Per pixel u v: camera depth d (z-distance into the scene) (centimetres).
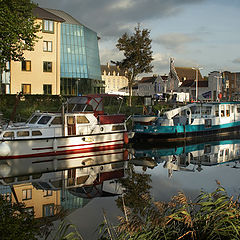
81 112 1961
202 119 2709
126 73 4612
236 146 2323
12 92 4338
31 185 1179
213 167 1556
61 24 4934
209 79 7544
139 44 4266
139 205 851
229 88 7569
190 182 1229
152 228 575
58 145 1750
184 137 2541
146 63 4328
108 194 1057
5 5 2056
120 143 2072
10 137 1614
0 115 2745
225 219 539
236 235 511
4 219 816
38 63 4519
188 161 1723
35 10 4581
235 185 1181
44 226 770
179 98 5344
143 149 2127
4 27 2036
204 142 2527
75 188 1138
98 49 5666
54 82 4647
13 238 697
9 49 2109
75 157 1739
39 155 1691
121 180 1262
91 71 5216
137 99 4862
